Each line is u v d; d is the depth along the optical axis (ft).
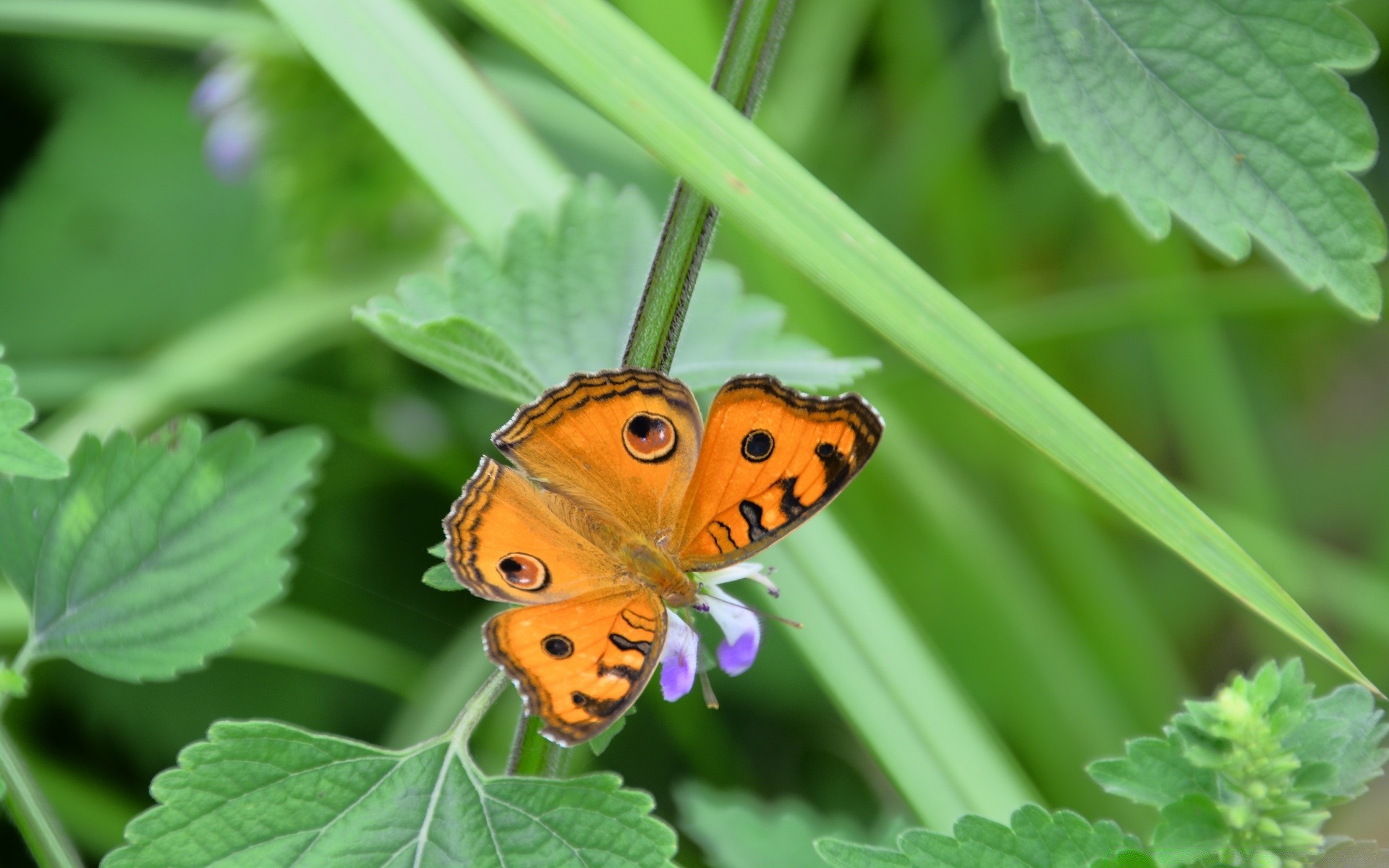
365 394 3.59
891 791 3.35
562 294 3.00
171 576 2.91
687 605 2.87
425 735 3.27
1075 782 3.34
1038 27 2.73
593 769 3.34
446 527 2.85
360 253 3.59
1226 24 2.72
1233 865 2.79
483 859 2.80
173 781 2.80
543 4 2.78
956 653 3.40
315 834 2.80
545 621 2.83
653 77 2.78
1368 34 2.72
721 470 2.89
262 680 3.37
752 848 3.09
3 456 2.78
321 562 3.46
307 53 3.03
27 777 2.84
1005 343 2.79
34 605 2.90
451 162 3.04
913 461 3.38
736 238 3.35
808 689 3.46
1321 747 2.82
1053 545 3.61
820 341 3.40
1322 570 3.55
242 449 2.93
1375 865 2.81
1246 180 2.72
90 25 3.25
